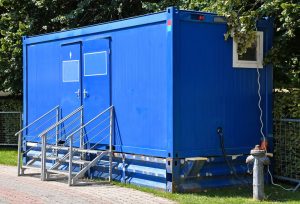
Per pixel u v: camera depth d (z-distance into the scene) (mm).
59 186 9578
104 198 8336
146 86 9164
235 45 9352
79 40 10703
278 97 9844
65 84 11117
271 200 8188
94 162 9680
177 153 8625
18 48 15562
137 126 9367
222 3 9711
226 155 9203
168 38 8648
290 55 10336
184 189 8703
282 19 9398
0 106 17328
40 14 16328
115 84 9867
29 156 12109
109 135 9930
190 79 8789
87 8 15750
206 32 9000
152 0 15477
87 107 10547
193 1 11555
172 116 8578
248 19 9273
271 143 9844
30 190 9156
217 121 9125
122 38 9695
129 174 9602
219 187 9117
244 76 9508
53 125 10555
